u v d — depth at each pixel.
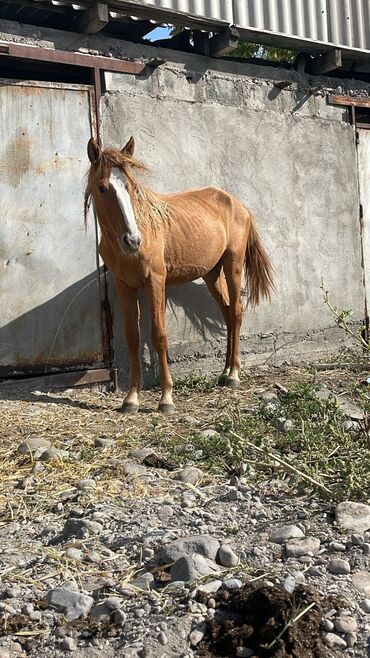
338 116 7.66
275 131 7.17
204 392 6.05
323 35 7.15
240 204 6.48
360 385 5.91
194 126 6.66
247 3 6.66
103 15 5.77
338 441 3.96
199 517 3.21
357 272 7.77
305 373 6.70
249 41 6.93
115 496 3.53
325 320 7.50
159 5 6.16
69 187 6.00
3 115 5.71
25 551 2.97
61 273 5.96
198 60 6.71
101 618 2.48
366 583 2.58
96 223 6.10
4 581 2.72
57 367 5.95
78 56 6.00
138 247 4.83
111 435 4.68
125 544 2.96
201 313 6.70
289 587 2.50
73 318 6.01
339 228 7.63
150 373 6.34
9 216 5.75
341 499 3.29
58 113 5.95
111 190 4.82
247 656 2.25
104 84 6.18
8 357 5.75
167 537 2.97
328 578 2.63
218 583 2.59
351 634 2.32
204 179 6.73
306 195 7.38
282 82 7.13
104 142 6.18
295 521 3.12
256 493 3.50
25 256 5.81
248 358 7.00
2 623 2.45
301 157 7.34
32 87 5.82
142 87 6.39
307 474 3.49
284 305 7.22
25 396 5.68
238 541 2.95
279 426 4.55
